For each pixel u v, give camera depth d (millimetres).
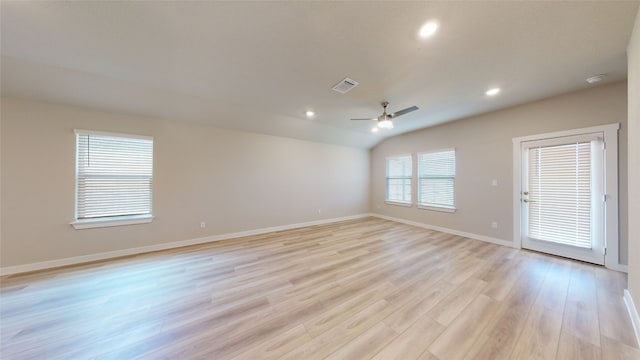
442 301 2092
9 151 2746
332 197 5945
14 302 2088
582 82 2768
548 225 3338
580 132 3025
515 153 3666
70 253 3031
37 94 2779
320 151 5719
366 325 1759
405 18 1684
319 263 3023
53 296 2193
